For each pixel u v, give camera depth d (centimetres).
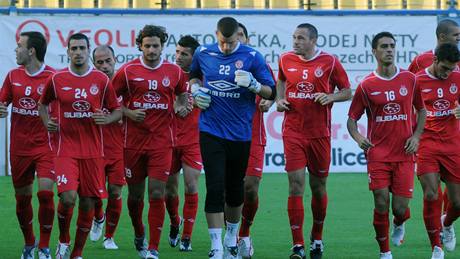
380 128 1953
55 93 1870
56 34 4056
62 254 1905
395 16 4150
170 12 4091
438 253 2044
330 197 3294
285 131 2081
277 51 4125
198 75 1953
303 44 2044
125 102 2050
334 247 2278
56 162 1866
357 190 3503
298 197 2042
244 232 2109
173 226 2292
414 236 2472
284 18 4119
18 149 1989
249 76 1811
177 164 2255
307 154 2072
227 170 1903
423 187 2072
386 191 1947
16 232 2509
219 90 1870
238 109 1875
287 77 2078
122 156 2183
